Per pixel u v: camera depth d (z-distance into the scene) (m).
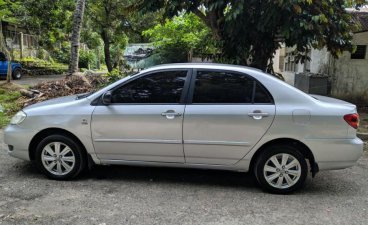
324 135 4.80
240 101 4.97
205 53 12.16
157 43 16.06
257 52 8.75
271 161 4.93
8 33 28.36
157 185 5.23
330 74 11.91
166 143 5.03
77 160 5.29
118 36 25.25
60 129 5.29
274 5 7.16
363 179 5.64
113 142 5.15
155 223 4.05
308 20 7.39
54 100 5.71
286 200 4.77
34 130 5.30
